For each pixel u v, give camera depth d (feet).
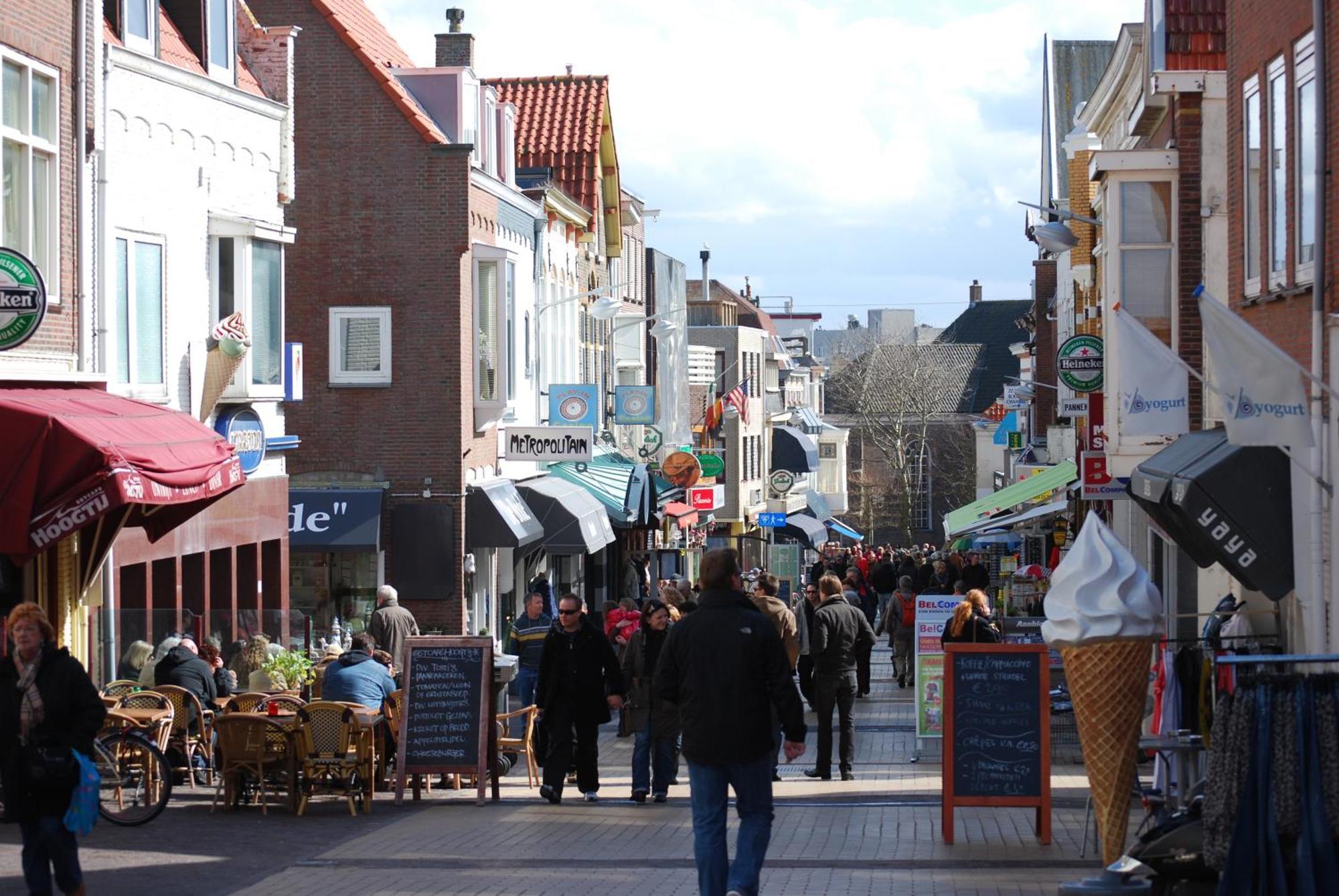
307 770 60.54
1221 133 82.38
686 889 45.50
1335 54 55.42
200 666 70.74
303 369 120.06
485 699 64.90
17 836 53.47
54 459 56.70
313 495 118.32
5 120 64.59
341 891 45.16
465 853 52.13
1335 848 34.78
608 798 67.41
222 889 45.60
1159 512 72.95
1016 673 53.01
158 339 81.82
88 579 69.31
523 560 148.36
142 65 79.41
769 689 39.99
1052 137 199.62
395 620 88.38
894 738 92.02
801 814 60.44
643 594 173.06
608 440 180.96
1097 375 110.93
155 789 59.11
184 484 62.18
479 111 133.08
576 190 169.27
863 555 235.20
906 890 44.68
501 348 126.52
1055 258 210.59
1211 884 37.47
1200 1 85.81
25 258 59.62
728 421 282.77
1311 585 56.70
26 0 65.41
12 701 39.29
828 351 544.62
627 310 196.75
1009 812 60.49
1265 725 35.06
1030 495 152.25
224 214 88.22
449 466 120.88
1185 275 83.10
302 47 121.90
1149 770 73.82
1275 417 50.47
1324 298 56.13
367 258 121.60
